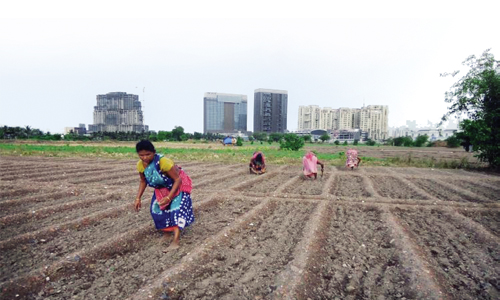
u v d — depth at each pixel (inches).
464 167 719.7
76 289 142.4
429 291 138.9
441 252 190.5
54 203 301.1
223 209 291.1
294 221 254.8
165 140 3565.5
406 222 254.7
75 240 201.9
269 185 433.1
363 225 245.8
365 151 1737.2
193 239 206.1
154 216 190.4
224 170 597.9
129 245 195.2
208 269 163.5
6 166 614.9
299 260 169.9
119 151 1125.1
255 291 141.2
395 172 603.2
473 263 174.6
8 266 162.6
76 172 543.8
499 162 634.8
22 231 216.7
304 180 478.0
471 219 261.6
